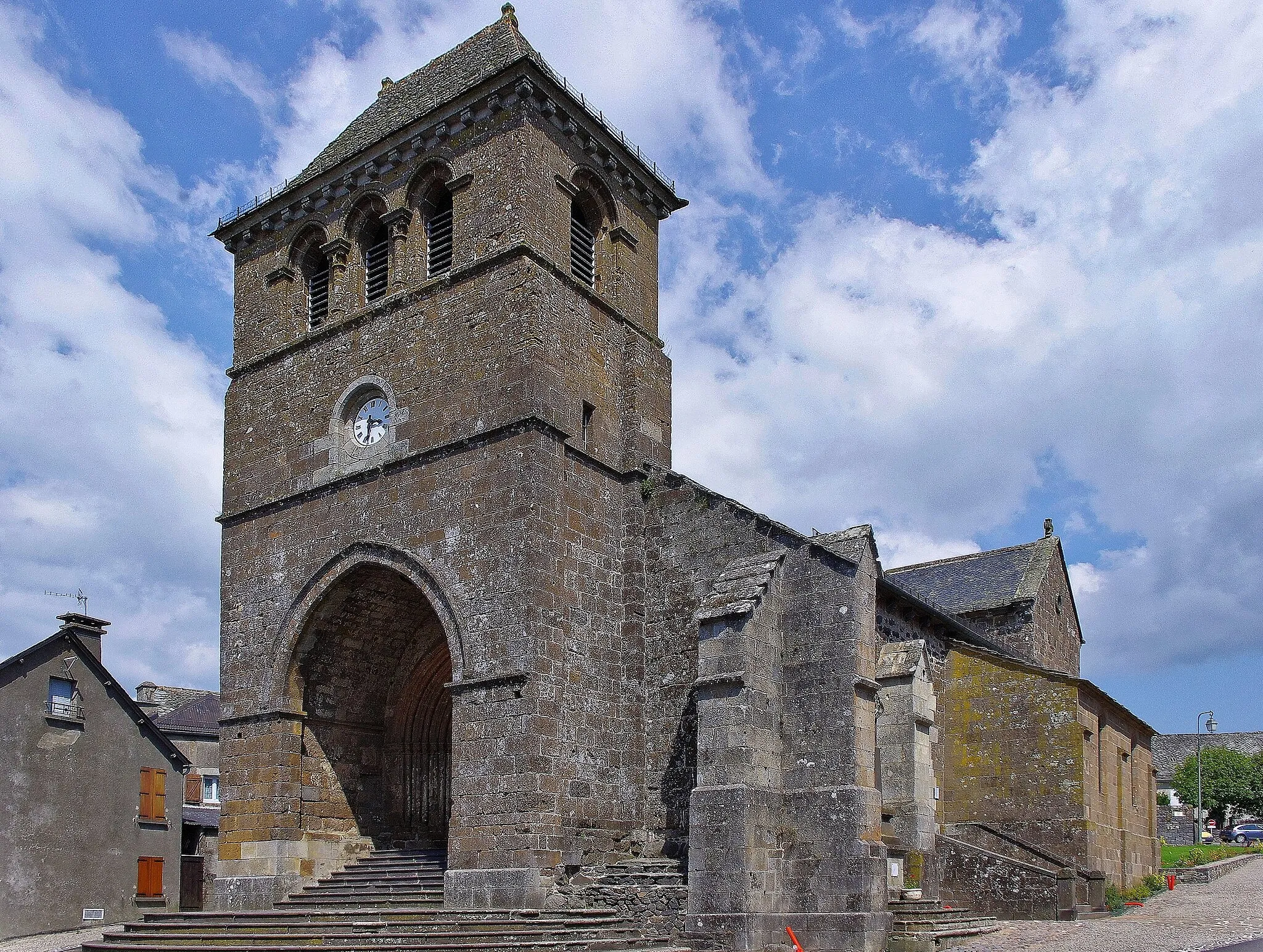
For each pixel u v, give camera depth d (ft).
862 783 65.72
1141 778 109.19
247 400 94.99
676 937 64.85
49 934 100.27
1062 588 133.18
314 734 85.81
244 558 90.43
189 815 132.26
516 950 58.18
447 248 86.38
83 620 112.06
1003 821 86.43
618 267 89.86
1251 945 58.29
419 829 90.33
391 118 96.17
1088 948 58.85
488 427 77.97
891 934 63.46
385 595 86.48
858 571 69.31
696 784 70.28
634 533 82.58
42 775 103.30
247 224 98.22
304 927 62.80
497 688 72.28
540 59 86.84
